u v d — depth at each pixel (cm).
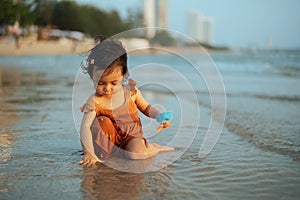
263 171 258
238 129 388
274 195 215
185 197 212
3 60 2275
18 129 384
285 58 2370
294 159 286
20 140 341
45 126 398
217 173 255
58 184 232
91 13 5212
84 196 212
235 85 856
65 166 269
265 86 834
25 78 1043
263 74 1204
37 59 2448
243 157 292
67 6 4984
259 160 284
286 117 454
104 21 5294
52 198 209
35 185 229
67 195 214
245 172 256
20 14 3506
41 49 3597
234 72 1298
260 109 516
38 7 4375
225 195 215
